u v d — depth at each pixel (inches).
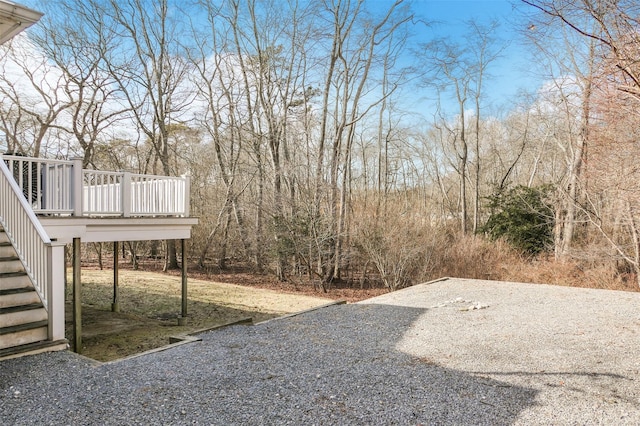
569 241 586.9
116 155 786.2
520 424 123.5
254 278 687.7
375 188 950.4
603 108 265.3
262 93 704.4
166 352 200.1
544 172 1010.7
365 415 128.6
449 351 202.7
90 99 708.7
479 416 128.6
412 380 160.7
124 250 895.1
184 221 353.4
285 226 618.2
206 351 201.6
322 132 645.3
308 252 611.8
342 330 249.3
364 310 312.3
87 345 291.0
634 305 315.3
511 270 588.4
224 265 778.8
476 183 911.7
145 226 325.7
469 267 588.4
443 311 302.8
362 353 199.5
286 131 710.5
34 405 135.9
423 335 235.0
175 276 697.6
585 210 540.4
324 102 650.2
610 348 206.4
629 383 158.9
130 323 361.7
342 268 635.5
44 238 207.2
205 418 125.6
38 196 255.3
